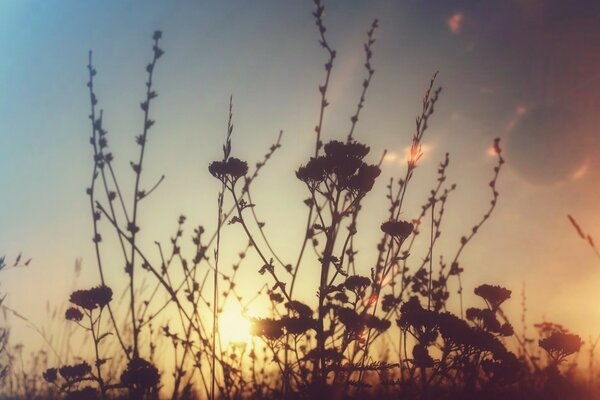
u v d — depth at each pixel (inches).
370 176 23.0
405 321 22.6
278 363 22.6
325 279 22.6
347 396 22.0
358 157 23.0
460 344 21.9
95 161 30.0
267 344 22.7
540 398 23.1
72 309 30.3
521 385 23.6
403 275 26.3
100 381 26.7
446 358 22.1
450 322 21.9
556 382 23.5
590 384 26.2
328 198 23.3
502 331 24.1
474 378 22.1
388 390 23.6
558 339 23.7
